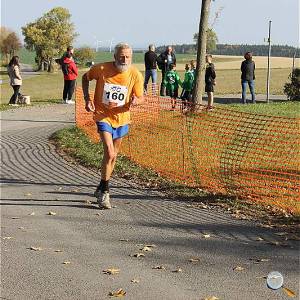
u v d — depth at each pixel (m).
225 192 8.73
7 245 6.31
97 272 5.45
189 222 7.25
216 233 6.73
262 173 9.70
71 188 9.34
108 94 7.91
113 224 7.18
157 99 17.48
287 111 18.91
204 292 4.92
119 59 7.86
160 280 5.22
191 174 9.83
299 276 5.28
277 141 11.39
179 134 12.34
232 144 11.05
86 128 15.77
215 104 22.39
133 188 9.29
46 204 8.27
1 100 29.17
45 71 93.62
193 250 6.09
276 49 89.12
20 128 16.95
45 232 6.83
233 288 5.01
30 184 9.63
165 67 23.59
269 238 6.51
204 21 17.38
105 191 8.01
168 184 9.42
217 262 5.70
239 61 86.31
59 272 5.45
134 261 5.75
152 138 12.54
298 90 24.67
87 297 4.84
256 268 5.52
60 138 14.55
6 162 11.66
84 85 8.06
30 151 12.96
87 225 7.14
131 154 11.57
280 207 7.86
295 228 6.93
